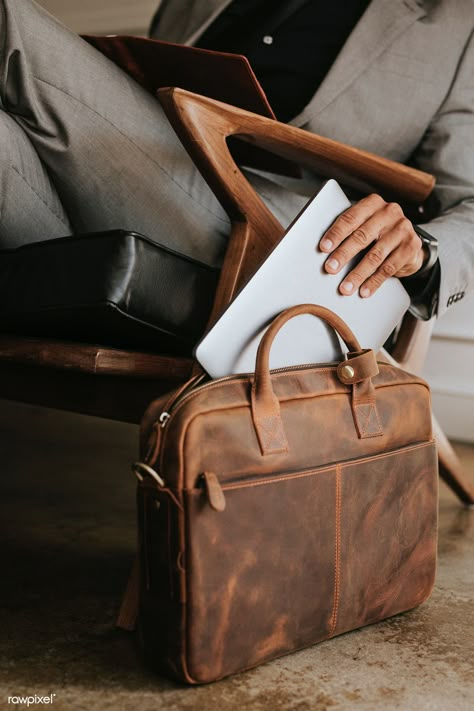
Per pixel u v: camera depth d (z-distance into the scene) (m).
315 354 0.91
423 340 1.37
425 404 0.97
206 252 1.10
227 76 0.95
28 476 1.64
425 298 1.13
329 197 0.92
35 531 1.26
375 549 0.89
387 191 1.18
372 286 0.97
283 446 0.79
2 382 1.06
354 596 0.87
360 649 0.88
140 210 1.05
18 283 0.96
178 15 1.63
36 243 0.96
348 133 1.33
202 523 0.72
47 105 0.96
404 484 0.93
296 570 0.80
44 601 0.97
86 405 0.96
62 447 1.96
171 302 0.94
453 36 1.37
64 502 1.45
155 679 0.78
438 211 1.34
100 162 1.01
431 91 1.35
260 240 0.97
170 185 1.04
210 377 0.82
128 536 1.25
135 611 0.89
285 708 0.73
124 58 1.05
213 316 0.94
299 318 0.88
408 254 0.99
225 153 0.93
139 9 2.60
